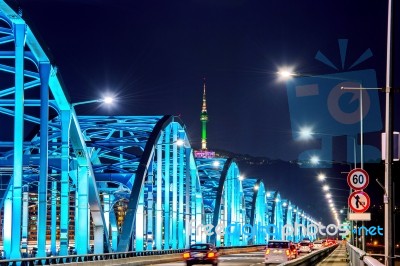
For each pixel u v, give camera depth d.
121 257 55.44
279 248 54.66
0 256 58.88
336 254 84.00
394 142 24.23
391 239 22.88
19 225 42.03
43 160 47.56
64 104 54.75
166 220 83.81
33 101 55.75
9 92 53.31
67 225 52.62
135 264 54.47
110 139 75.81
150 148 72.62
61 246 52.06
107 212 86.75
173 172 87.25
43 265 39.09
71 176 66.69
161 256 62.88
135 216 68.88
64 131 54.97
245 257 78.12
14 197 42.25
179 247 89.44
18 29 43.59
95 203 66.00
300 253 84.88
